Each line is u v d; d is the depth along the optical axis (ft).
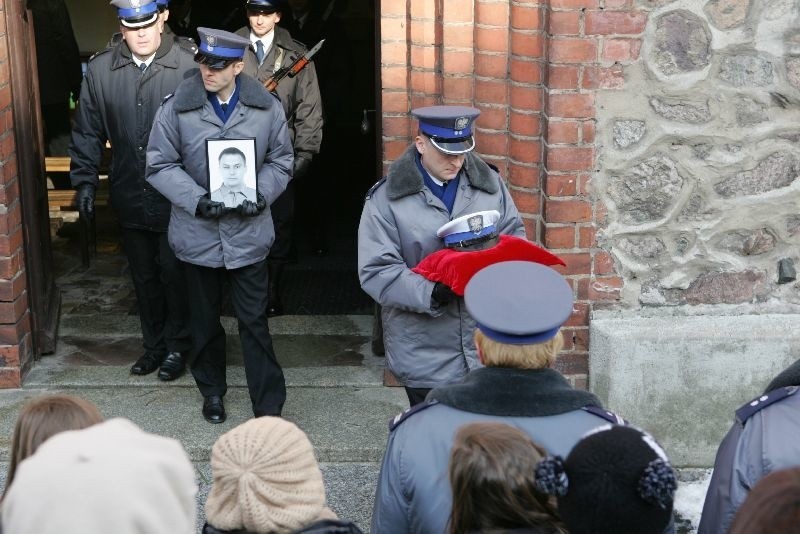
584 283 16.19
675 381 15.92
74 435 6.13
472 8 15.71
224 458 7.77
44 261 19.86
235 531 7.79
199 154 15.34
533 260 12.54
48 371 18.12
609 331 15.87
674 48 15.29
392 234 13.50
